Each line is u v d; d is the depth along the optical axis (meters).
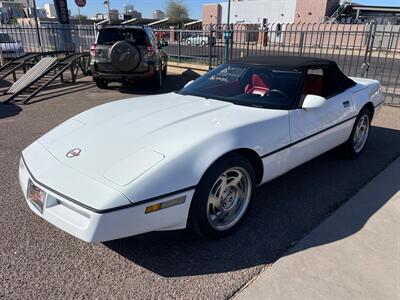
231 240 2.80
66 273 2.38
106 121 3.04
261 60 3.93
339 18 41.84
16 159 4.38
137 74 8.95
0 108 7.23
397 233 2.89
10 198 3.37
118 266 2.46
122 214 2.16
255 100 3.40
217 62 11.87
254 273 2.42
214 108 3.22
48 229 2.87
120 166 2.35
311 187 3.75
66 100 8.15
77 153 2.55
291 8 45.81
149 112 3.17
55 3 15.05
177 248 2.68
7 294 2.18
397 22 35.81
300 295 2.21
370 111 4.70
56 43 15.87
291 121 3.21
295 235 2.88
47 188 2.34
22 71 13.01
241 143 2.71
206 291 2.25
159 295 2.21
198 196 2.49
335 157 4.66
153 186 2.25
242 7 50.88
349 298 2.19
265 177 3.08
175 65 13.20
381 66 15.26
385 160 4.56
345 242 2.76
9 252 2.58
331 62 4.12
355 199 3.47
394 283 2.32
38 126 5.90
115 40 8.92
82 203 2.17
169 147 2.47
